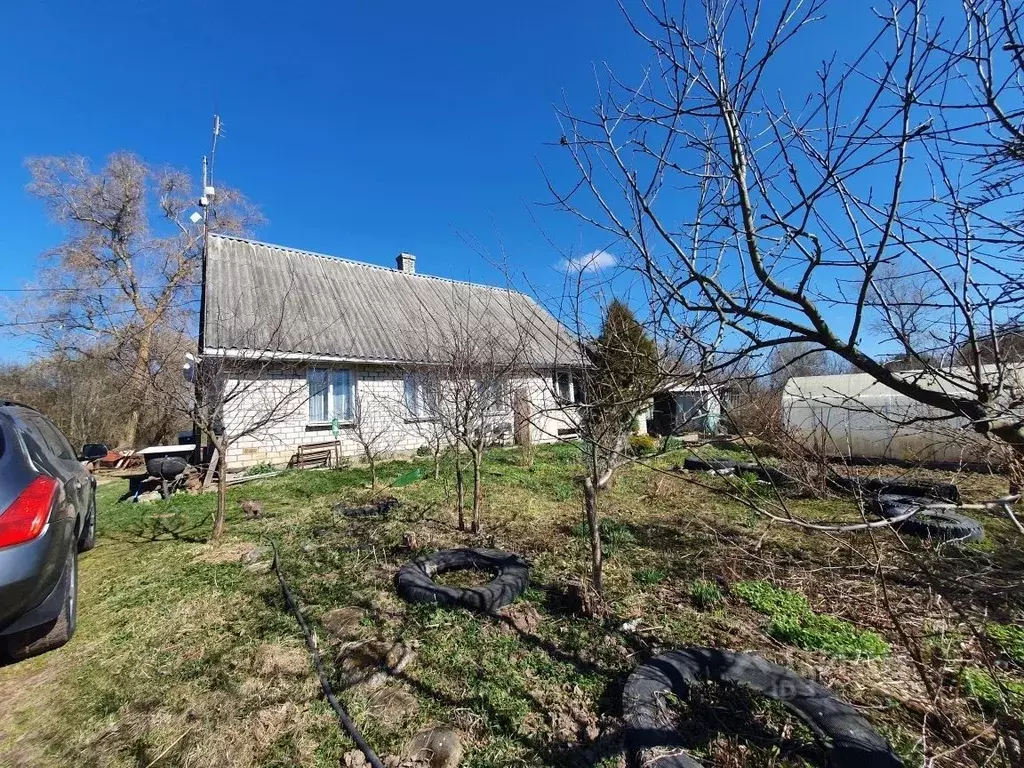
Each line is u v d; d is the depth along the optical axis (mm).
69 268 17875
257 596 3607
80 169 18156
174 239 19312
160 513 6449
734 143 1606
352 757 2000
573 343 3553
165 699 2434
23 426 3381
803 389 10125
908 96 1343
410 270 15547
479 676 2545
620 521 5473
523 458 10109
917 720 2148
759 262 1667
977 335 1653
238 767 1984
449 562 4090
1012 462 1919
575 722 2205
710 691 2355
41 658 2863
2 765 2049
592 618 3127
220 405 5078
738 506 6078
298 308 10945
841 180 1488
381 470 9234
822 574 3367
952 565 3508
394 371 11547
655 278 1976
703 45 1637
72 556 3111
